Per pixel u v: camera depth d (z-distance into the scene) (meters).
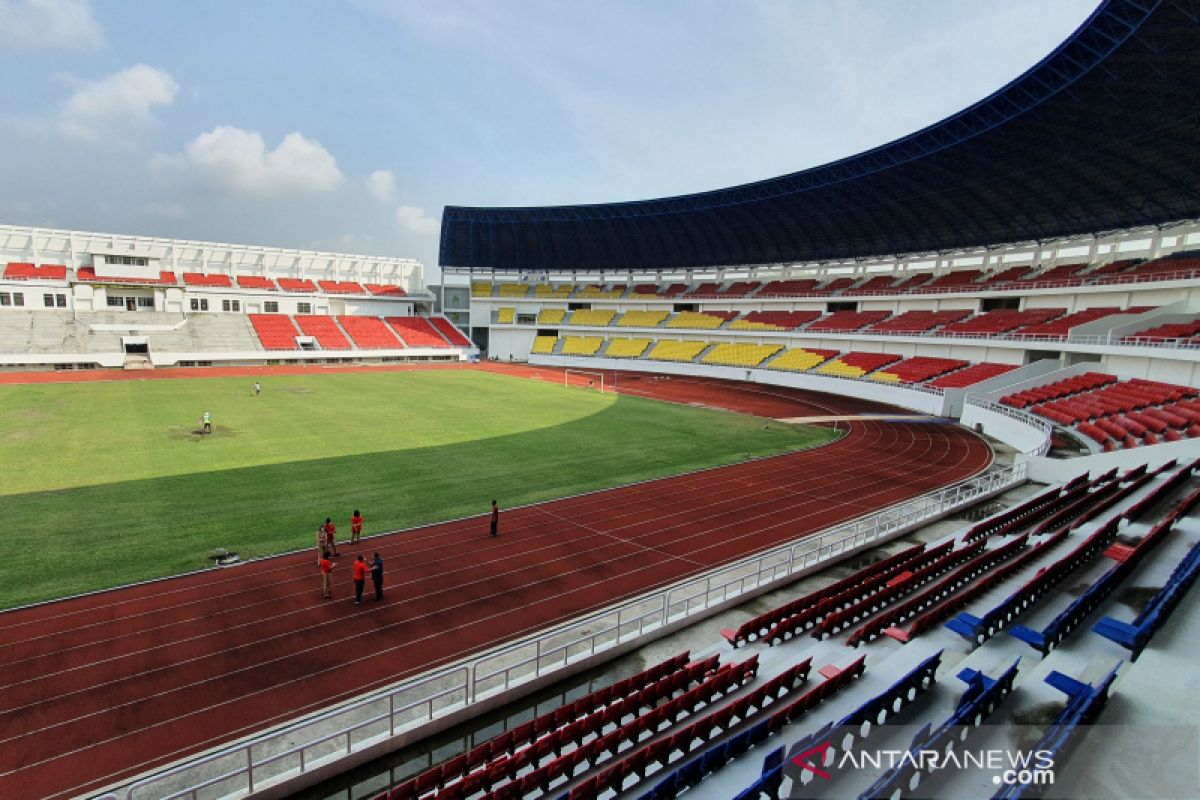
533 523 20.12
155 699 10.72
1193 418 26.70
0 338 56.44
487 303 92.88
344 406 41.81
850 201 58.19
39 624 13.02
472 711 10.45
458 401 46.16
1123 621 11.48
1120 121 33.59
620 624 13.08
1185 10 23.58
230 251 76.75
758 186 60.97
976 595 13.41
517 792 7.91
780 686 10.43
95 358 58.47
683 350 76.88
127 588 14.73
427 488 23.52
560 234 85.31
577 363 82.38
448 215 82.75
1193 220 41.91
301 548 17.42
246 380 53.84
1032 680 9.65
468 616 14.02
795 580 16.36
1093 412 32.94
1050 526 17.72
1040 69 30.92
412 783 8.02
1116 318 39.69
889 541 19.27
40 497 20.98
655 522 20.59
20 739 9.59
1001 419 36.59
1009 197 47.56
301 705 10.71
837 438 36.44
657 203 72.25
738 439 35.31
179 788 8.69
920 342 54.53
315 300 80.88
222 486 22.81
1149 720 8.07
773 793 7.46
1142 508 17.72
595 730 9.47
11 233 62.66
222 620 13.46
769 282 79.88
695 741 9.42
